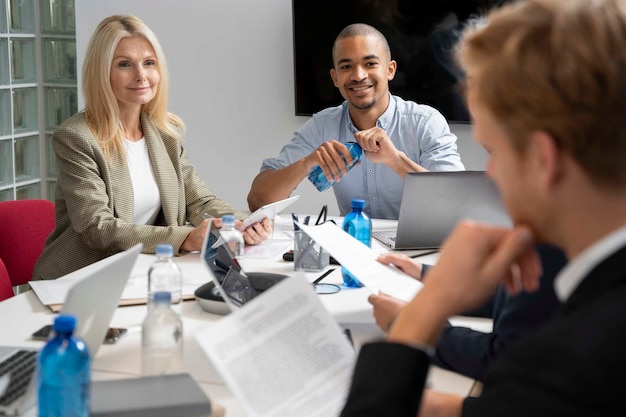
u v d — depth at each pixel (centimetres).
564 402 70
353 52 321
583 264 76
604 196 76
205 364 152
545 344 73
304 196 464
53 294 196
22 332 171
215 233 199
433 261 237
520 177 81
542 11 79
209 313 185
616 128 74
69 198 268
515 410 72
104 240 258
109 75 277
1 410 125
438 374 150
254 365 112
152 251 250
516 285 99
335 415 109
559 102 75
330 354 114
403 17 428
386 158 290
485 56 82
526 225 84
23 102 439
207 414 125
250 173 470
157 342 146
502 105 79
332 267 228
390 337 92
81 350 112
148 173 292
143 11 462
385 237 268
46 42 446
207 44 462
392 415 83
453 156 326
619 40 74
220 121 468
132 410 121
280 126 463
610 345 70
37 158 448
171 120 310
